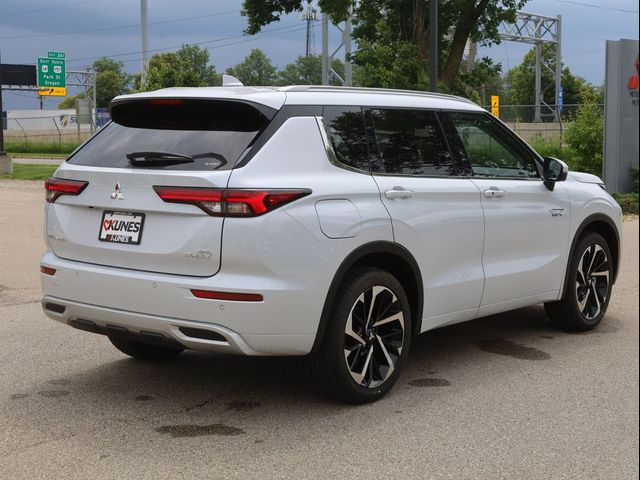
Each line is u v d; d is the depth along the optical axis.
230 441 4.29
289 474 3.87
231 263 4.27
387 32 20.50
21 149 55.78
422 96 5.59
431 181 5.29
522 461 4.05
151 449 4.18
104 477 3.83
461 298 5.49
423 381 5.39
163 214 4.45
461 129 5.73
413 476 3.86
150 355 5.81
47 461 4.02
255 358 5.93
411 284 5.16
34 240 11.86
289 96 4.73
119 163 4.71
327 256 4.50
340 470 3.92
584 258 6.68
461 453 4.15
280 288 4.32
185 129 4.73
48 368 5.63
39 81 79.75
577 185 6.62
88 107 54.84
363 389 4.84
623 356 6.01
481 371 5.63
